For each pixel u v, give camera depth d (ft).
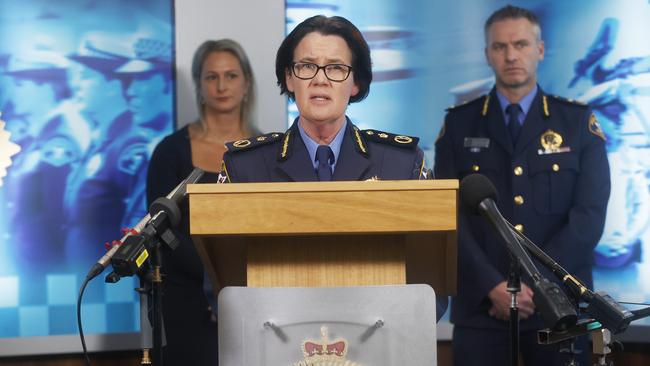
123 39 30.94
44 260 30.48
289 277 12.64
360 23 31.45
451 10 31.35
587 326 13.99
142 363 13.56
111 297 30.60
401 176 15.62
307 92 15.88
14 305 30.32
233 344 12.04
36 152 30.55
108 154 30.81
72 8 30.83
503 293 25.23
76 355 30.37
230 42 30.73
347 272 12.64
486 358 25.70
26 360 30.25
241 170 15.75
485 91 31.22
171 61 30.96
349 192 11.99
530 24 29.32
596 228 26.37
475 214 12.82
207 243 13.05
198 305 26.68
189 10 30.94
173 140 30.14
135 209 30.86
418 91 31.42
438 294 14.74
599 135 27.25
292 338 11.99
